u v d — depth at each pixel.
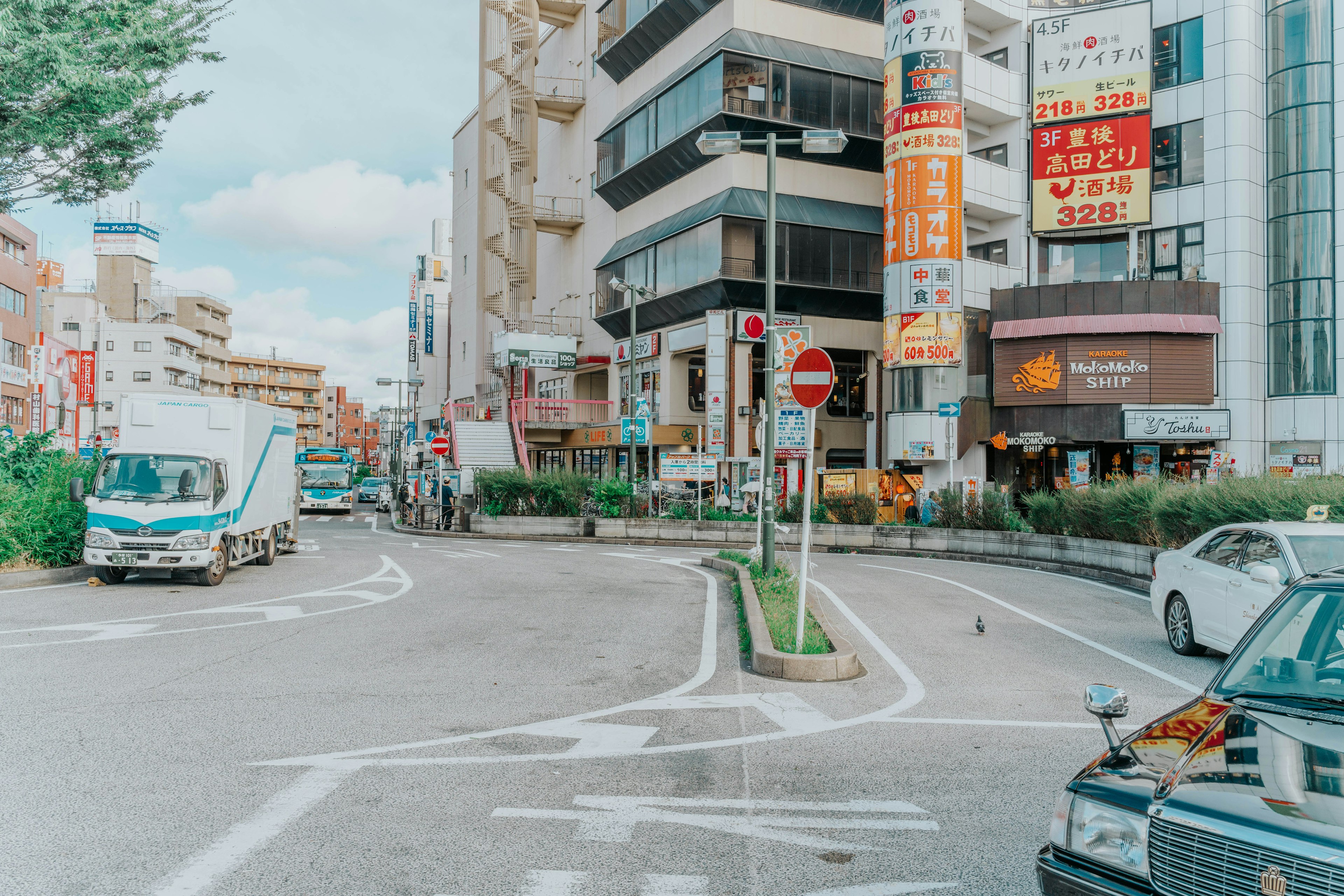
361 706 6.79
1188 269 29.08
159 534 13.32
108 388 79.00
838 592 14.30
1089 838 2.89
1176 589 9.57
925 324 28.78
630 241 38.47
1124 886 2.75
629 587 14.64
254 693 7.13
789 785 5.14
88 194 13.21
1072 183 29.86
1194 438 27.42
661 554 22.19
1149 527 16.30
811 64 32.88
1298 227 27.70
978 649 9.64
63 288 81.00
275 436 17.62
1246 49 28.23
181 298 94.12
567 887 3.76
